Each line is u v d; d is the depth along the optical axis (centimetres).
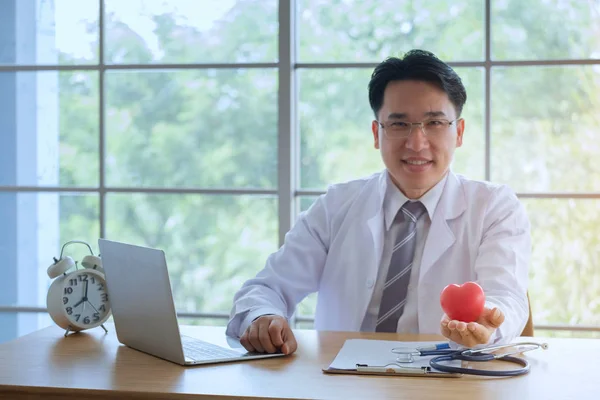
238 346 186
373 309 224
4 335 344
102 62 332
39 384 155
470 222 224
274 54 321
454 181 230
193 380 156
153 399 149
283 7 316
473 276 220
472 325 160
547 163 308
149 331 175
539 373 160
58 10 336
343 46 319
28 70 338
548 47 306
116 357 177
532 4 306
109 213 336
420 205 226
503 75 309
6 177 342
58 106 338
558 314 310
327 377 158
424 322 217
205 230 330
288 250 234
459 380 155
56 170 339
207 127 328
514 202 227
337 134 321
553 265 309
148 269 168
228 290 331
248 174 326
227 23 324
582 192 306
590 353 177
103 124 334
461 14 311
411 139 213
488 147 310
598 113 305
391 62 217
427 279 220
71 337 199
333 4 319
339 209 237
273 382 154
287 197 320
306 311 323
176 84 329
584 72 305
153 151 332
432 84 213
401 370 159
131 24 331
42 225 341
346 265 231
